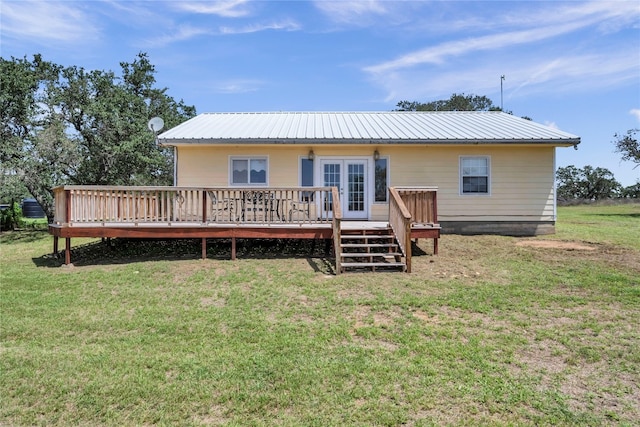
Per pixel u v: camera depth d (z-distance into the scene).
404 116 16.95
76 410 3.54
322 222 10.20
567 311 6.02
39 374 4.17
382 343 4.96
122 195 10.09
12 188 16.92
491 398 3.68
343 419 3.37
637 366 4.32
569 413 3.45
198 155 13.43
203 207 10.02
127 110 20.23
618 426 3.28
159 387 3.89
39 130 18.70
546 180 13.57
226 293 7.14
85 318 5.92
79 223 9.63
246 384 3.95
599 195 43.69
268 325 5.58
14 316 6.01
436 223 9.97
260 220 10.58
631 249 10.60
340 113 17.59
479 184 13.62
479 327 5.43
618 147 28.98
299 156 13.49
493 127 14.52
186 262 9.55
